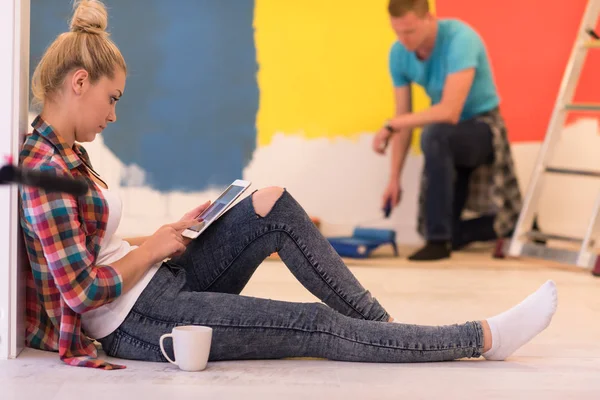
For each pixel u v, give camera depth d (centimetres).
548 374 185
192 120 477
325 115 481
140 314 179
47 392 159
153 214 478
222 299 181
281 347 182
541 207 492
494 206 456
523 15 481
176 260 197
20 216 182
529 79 485
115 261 179
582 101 486
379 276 363
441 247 429
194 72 475
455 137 428
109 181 474
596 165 489
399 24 427
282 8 475
